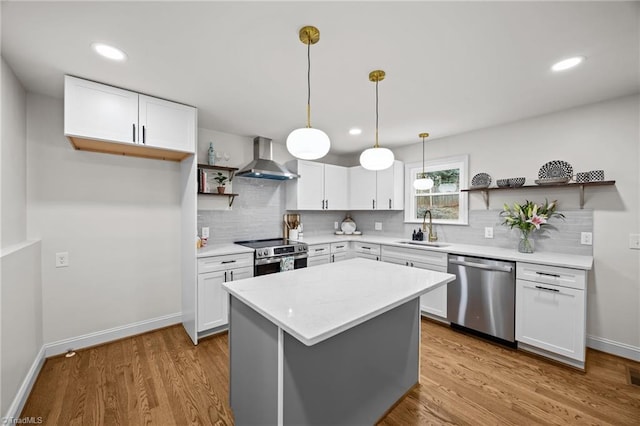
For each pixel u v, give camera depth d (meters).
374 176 4.23
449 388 2.01
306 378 1.33
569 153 2.68
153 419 1.69
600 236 2.51
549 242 2.80
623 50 1.69
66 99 1.98
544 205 2.78
